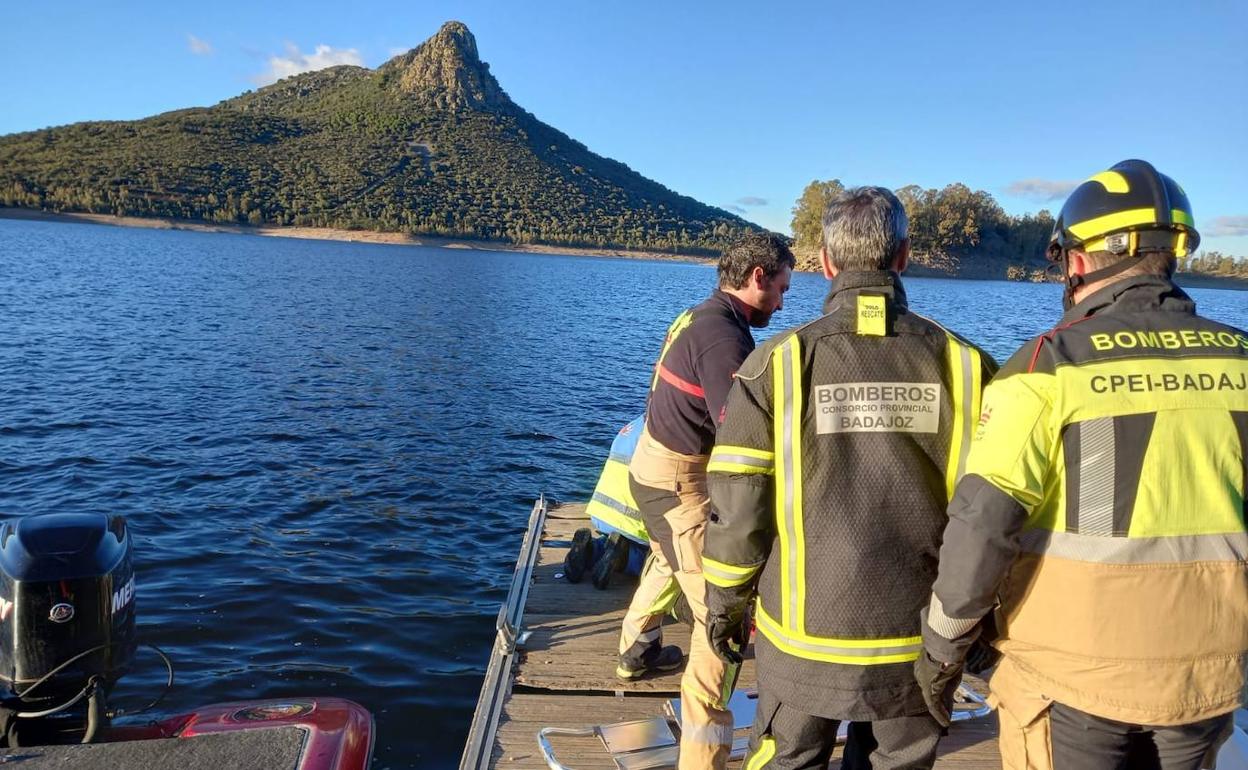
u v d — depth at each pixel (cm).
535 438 1352
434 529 901
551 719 365
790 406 207
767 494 210
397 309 3400
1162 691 182
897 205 216
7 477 977
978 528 183
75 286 3416
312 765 287
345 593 715
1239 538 183
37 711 323
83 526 339
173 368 1731
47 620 319
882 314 209
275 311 3002
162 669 575
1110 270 199
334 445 1217
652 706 379
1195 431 181
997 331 3650
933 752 220
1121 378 184
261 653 606
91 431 1195
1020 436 184
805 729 218
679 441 312
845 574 205
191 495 949
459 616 690
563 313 3706
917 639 208
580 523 642
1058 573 188
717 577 216
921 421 206
